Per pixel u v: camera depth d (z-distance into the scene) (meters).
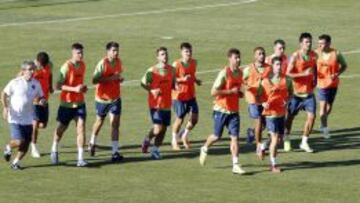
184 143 41.53
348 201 32.91
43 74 40.16
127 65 62.38
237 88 36.72
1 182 35.34
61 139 42.97
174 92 41.12
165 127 39.25
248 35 74.81
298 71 41.28
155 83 38.97
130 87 55.53
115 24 80.56
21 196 33.50
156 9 89.50
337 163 38.50
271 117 37.00
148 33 75.81
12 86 36.50
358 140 43.06
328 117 48.09
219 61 64.25
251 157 39.69
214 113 37.16
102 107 39.16
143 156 39.78
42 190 34.28
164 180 35.72
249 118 47.88
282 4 92.62
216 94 36.69
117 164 38.31
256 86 39.31
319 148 41.50
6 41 71.94
